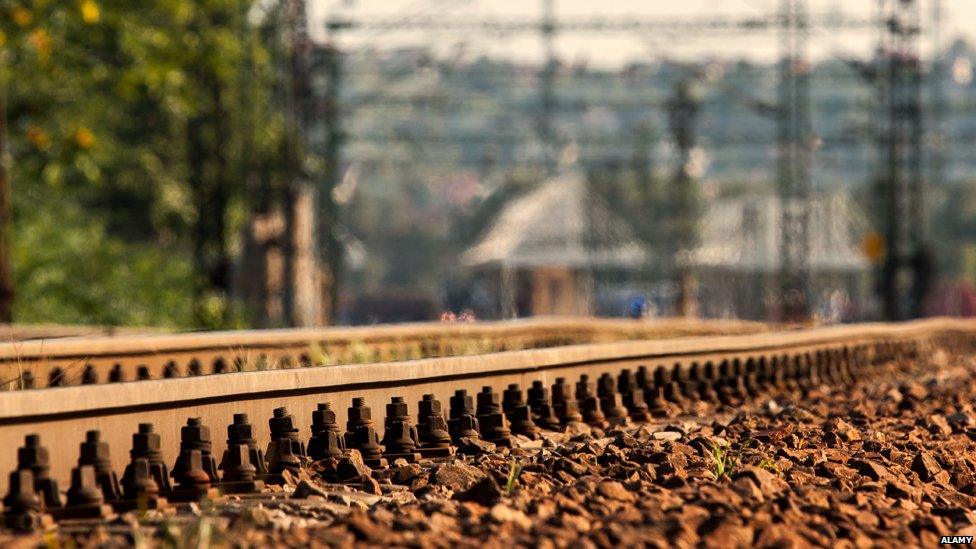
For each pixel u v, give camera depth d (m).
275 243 139.38
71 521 21.67
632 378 42.66
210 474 24.73
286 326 132.12
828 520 22.72
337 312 163.50
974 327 112.19
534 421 37.09
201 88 119.94
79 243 110.62
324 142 151.75
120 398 26.02
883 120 157.75
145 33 99.94
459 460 29.42
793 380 57.28
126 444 26.34
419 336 66.31
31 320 103.38
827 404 48.66
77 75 102.25
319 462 27.80
